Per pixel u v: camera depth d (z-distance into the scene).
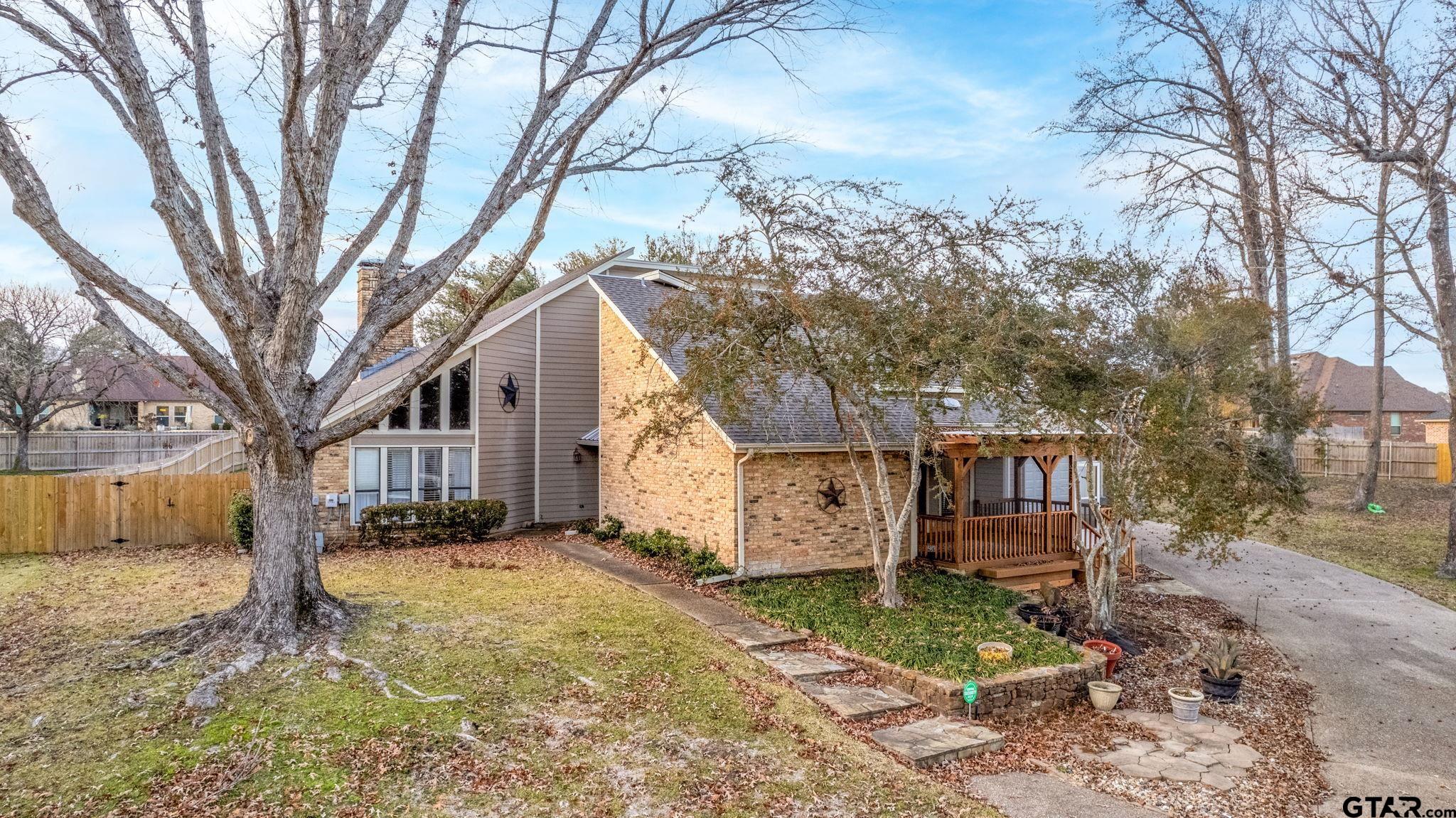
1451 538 16.39
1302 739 9.27
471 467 17.31
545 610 10.55
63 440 32.22
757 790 6.36
